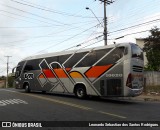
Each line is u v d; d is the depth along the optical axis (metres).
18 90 26.50
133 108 13.64
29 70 22.88
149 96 22.06
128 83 15.38
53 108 12.77
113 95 15.89
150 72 33.34
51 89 20.31
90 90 17.17
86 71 17.58
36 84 21.88
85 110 12.33
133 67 15.66
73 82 18.41
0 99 16.59
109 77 16.19
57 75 19.83
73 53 18.84
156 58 39.44
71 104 14.38
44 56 21.48
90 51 17.62
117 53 16.03
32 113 11.23
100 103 15.52
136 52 16.14
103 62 16.66
